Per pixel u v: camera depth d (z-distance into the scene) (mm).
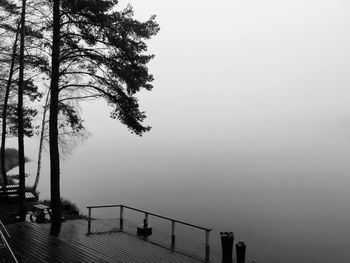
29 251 11023
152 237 14695
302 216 28281
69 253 11141
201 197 35531
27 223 14695
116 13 15156
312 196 36281
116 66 15203
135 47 15281
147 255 12125
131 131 16188
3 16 19172
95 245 12797
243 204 32375
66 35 15773
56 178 15508
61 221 16328
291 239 22359
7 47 22234
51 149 15562
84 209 28750
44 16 16609
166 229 23109
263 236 22812
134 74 15312
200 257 12547
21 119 17047
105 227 15992
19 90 17172
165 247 13344
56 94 15727
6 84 25141
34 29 17859
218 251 13406
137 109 15773
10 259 10094
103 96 16000
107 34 14953
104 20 14695
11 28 20344
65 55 15773
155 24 15461
